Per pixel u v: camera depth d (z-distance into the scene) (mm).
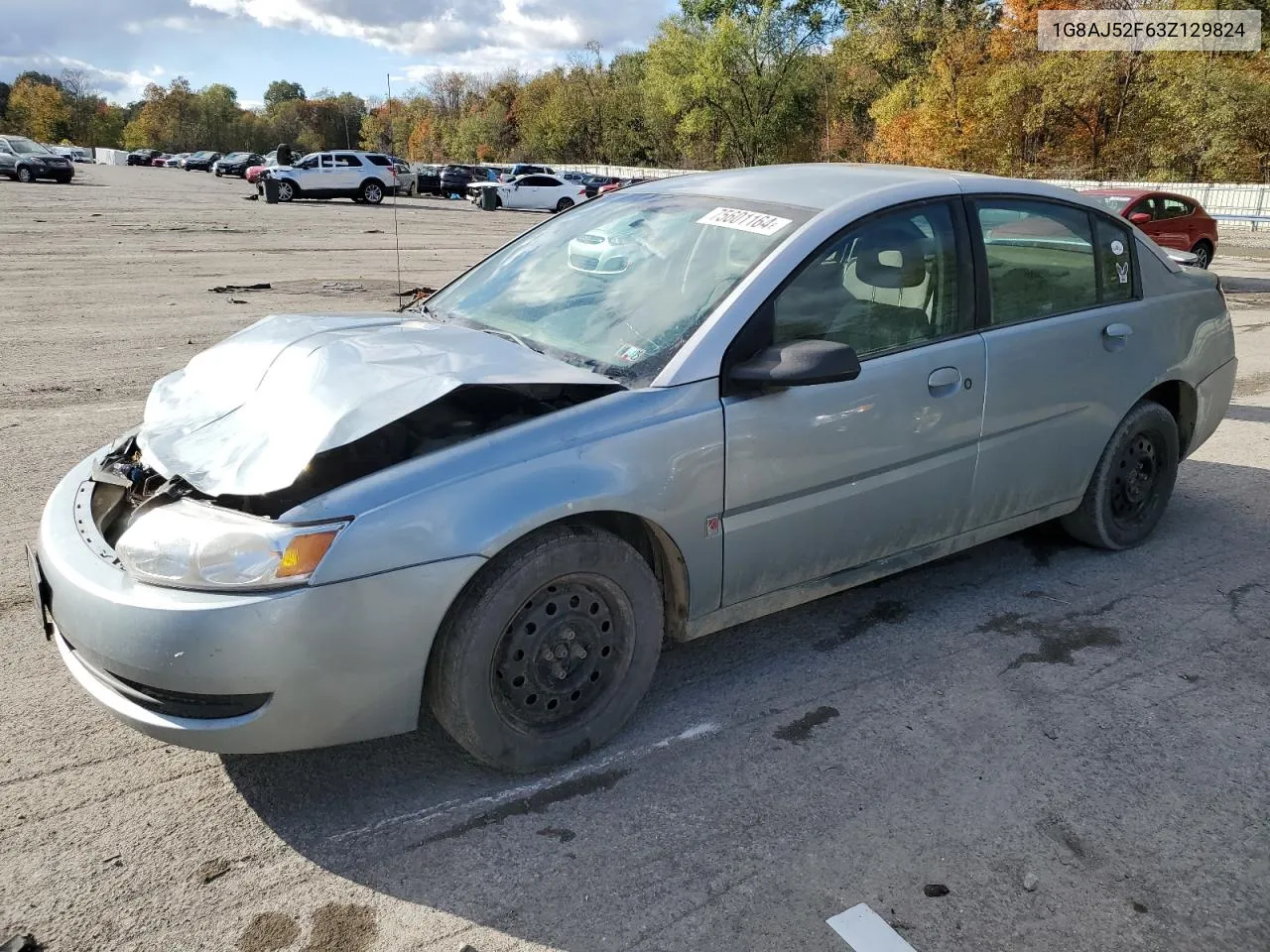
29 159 37438
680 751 2877
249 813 2582
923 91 39719
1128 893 2320
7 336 8820
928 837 2508
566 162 69312
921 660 3430
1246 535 4625
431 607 2396
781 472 2963
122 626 2299
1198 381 4395
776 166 3939
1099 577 4133
